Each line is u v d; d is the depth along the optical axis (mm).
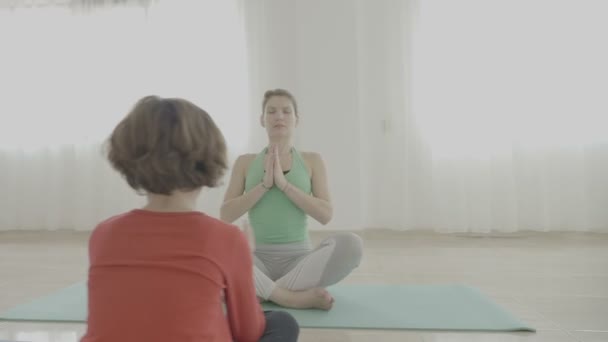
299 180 1866
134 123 681
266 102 1926
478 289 2023
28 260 2799
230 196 1932
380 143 3861
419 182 3791
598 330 1502
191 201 739
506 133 3566
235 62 3879
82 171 4027
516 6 3543
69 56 4031
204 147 686
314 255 1729
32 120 4086
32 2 4059
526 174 3602
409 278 2248
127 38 3959
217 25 3893
